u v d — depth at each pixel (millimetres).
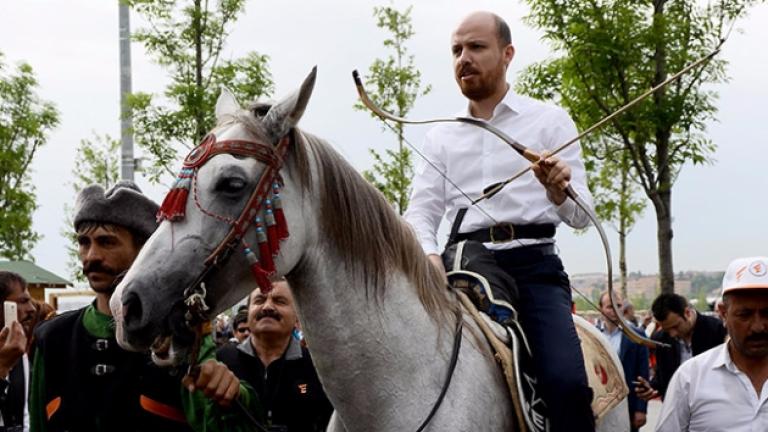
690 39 13039
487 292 4246
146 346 3318
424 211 4855
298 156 3594
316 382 5359
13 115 23078
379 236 3738
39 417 4207
